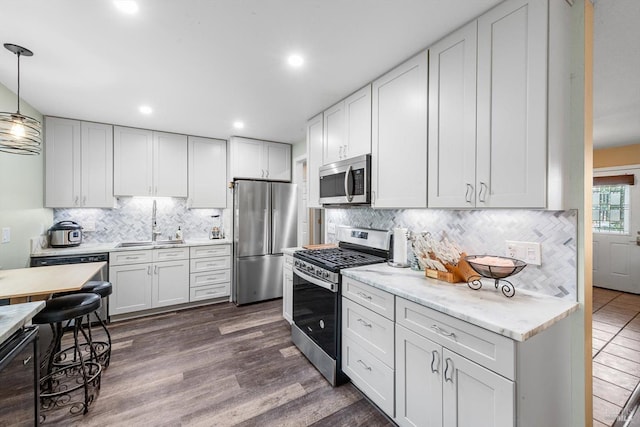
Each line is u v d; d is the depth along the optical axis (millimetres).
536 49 1230
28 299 1881
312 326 2283
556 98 1236
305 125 3314
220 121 3189
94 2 1361
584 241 1307
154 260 3295
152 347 2543
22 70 2020
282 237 3963
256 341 2666
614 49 1789
